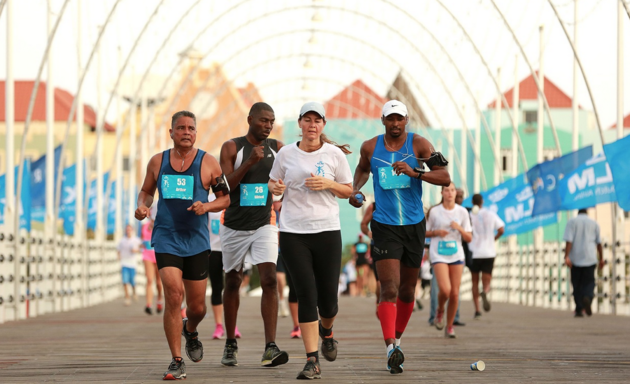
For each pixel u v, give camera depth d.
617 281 44.12
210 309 46.09
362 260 74.56
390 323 17.09
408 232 17.55
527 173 46.59
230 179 18.61
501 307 53.53
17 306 37.69
